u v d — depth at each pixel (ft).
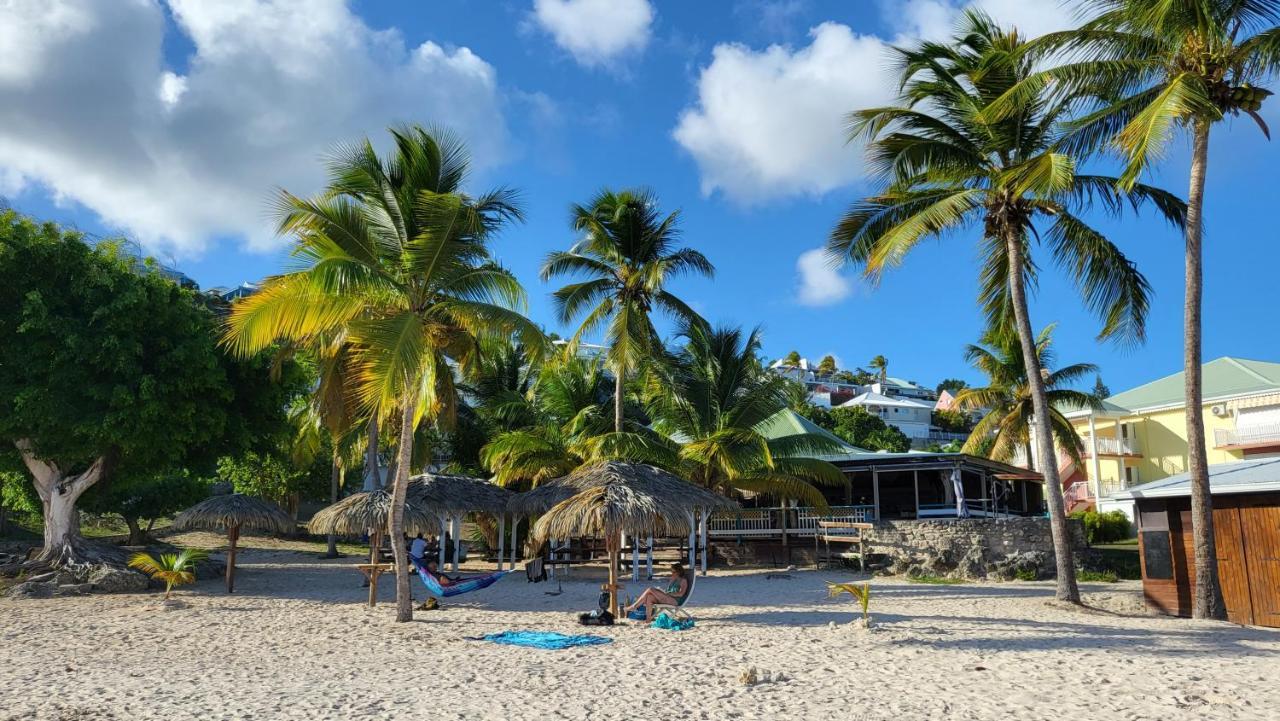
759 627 41.52
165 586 65.41
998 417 105.50
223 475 120.06
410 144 45.52
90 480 68.08
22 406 56.44
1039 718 22.67
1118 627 40.16
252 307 40.50
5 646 37.70
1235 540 44.39
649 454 76.38
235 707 25.18
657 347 84.17
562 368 92.38
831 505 103.86
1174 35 41.86
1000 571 69.56
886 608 49.19
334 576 75.87
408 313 42.34
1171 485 47.37
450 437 115.24
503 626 43.65
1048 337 103.55
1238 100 41.93
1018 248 51.08
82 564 64.34
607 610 43.78
